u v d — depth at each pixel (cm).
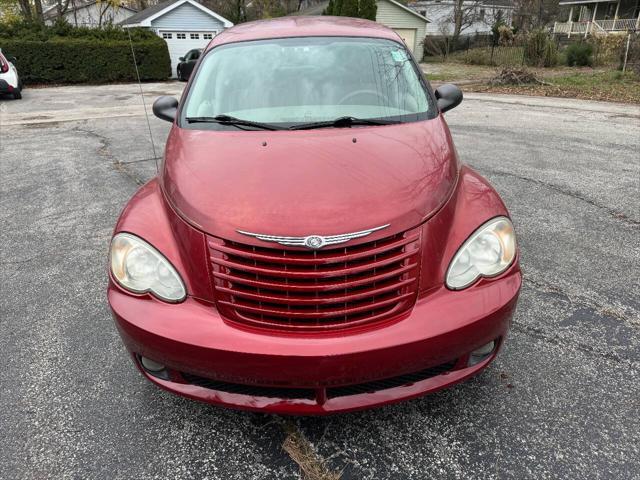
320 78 321
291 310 203
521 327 311
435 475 213
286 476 215
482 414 245
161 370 225
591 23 3688
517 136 866
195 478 215
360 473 215
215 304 211
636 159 700
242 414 251
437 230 216
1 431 242
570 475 210
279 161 240
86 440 236
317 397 209
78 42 2136
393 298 206
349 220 204
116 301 221
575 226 464
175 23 2617
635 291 351
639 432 231
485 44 3503
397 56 343
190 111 313
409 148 255
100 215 529
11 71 1511
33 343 311
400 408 251
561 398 253
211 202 219
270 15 3809
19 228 501
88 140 905
